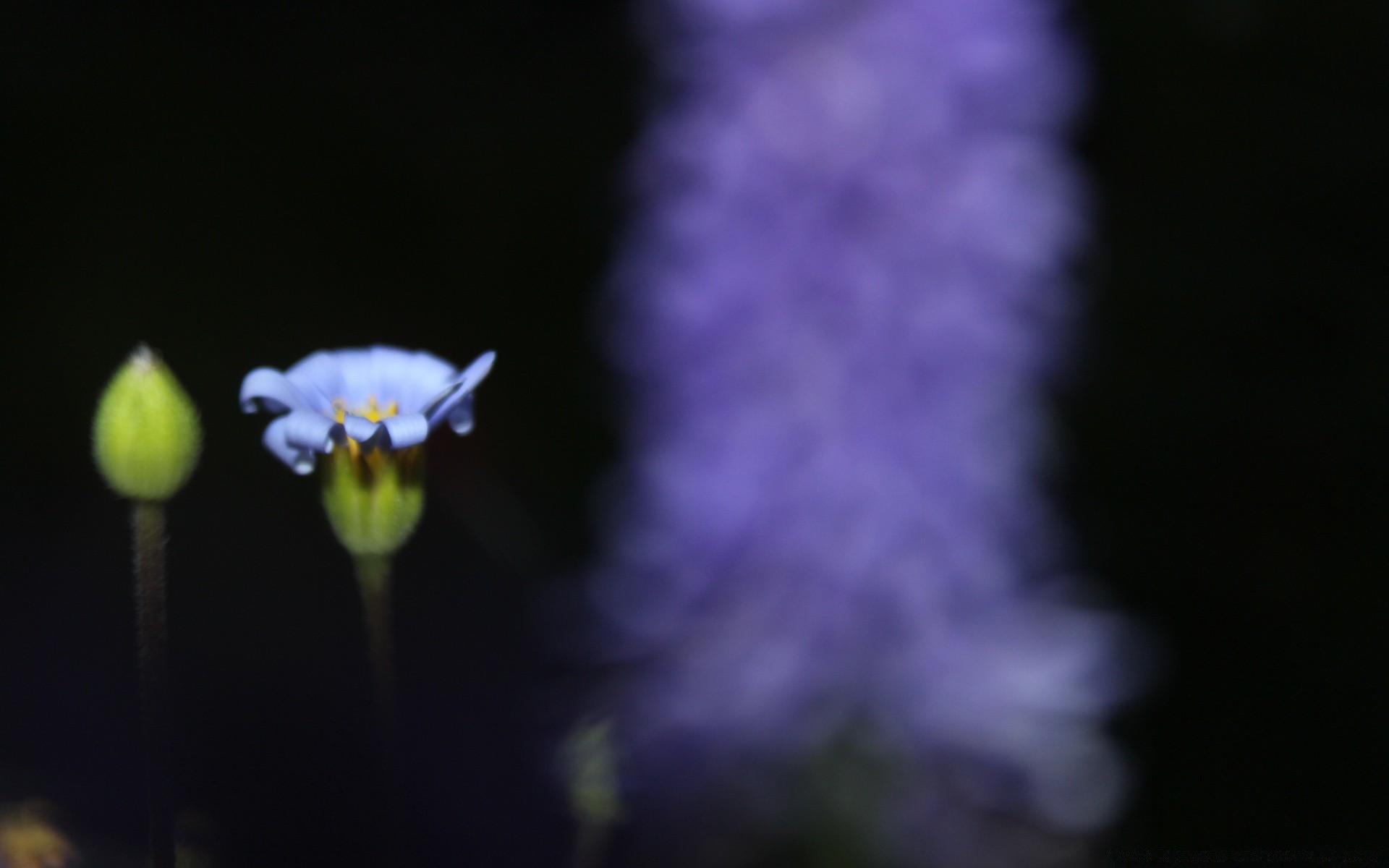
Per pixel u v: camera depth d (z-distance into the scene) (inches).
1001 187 14.9
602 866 15.5
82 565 33.2
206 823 17.8
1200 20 38.8
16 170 46.4
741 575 15.4
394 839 14.6
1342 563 31.7
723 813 15.2
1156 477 33.0
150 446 14.3
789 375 15.1
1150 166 37.9
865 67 14.9
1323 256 36.9
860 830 15.1
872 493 15.1
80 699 26.9
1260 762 27.4
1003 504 15.2
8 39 49.5
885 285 14.9
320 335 41.5
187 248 44.4
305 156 47.2
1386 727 28.1
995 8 14.9
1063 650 15.3
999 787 15.2
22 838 17.0
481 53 49.6
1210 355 35.3
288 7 51.6
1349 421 33.9
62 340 41.2
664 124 15.5
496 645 28.0
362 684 27.1
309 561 32.9
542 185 44.7
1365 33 38.9
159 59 49.8
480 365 14.3
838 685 15.2
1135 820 18.0
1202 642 30.0
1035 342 15.1
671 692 15.4
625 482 15.9
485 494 31.2
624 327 15.8
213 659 28.3
